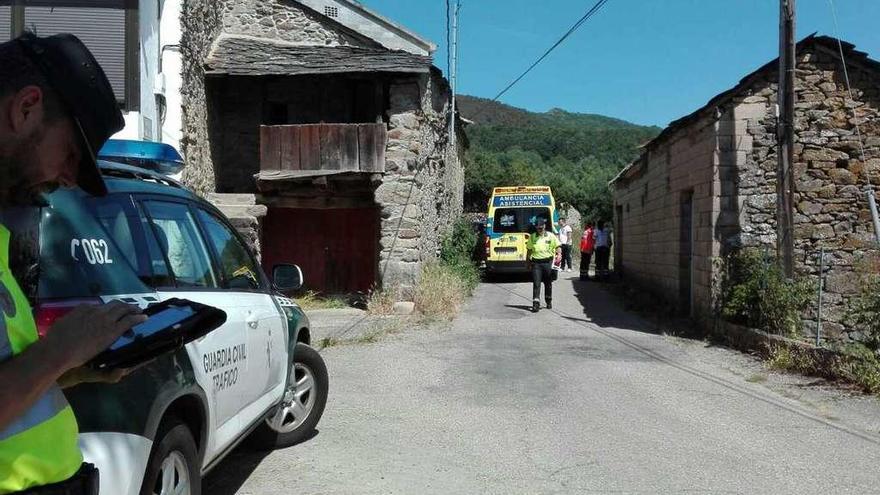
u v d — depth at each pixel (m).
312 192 15.29
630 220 19.91
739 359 10.07
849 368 8.52
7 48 1.67
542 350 10.64
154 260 3.74
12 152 1.67
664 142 14.94
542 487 5.11
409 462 5.62
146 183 4.09
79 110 1.71
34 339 1.70
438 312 13.92
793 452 5.96
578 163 73.69
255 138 16.78
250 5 17.09
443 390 8.08
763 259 11.13
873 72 11.48
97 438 2.75
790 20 10.71
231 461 5.59
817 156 11.62
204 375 3.73
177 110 12.50
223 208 14.23
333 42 17.38
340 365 9.36
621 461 5.70
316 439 6.17
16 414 1.57
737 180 11.75
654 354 10.44
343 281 16.81
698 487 5.13
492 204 22.20
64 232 2.93
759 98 11.69
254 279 5.20
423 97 15.45
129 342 2.14
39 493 1.68
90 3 10.66
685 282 13.95
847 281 11.26
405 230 14.79
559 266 28.09
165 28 12.42
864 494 5.05
